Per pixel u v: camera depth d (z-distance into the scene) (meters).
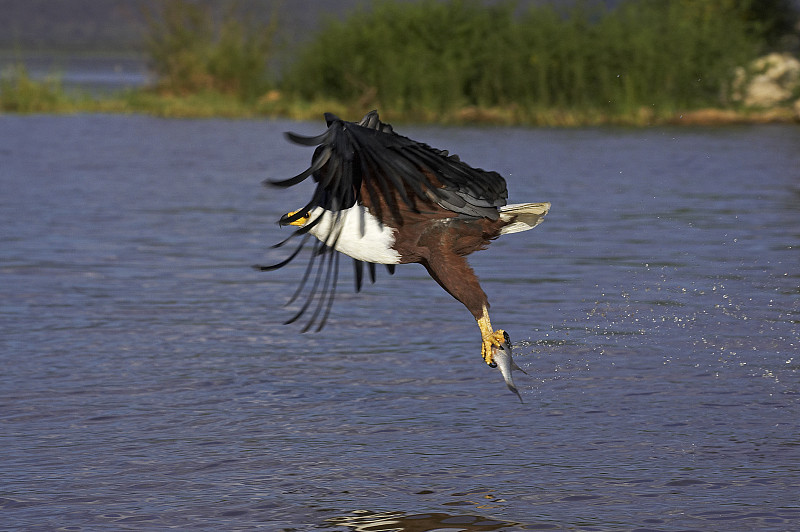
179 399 10.51
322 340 12.95
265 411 10.17
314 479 8.41
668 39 48.59
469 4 50.75
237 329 13.44
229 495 8.06
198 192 26.69
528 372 11.52
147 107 53.69
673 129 44.06
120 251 18.73
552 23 49.12
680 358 11.98
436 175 6.74
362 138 6.27
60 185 27.45
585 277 16.52
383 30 50.62
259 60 54.50
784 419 9.85
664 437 9.38
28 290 15.49
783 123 46.66
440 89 48.50
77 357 11.97
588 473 8.52
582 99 47.69
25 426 9.62
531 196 25.22
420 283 16.58
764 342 12.56
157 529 7.45
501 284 16.09
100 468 8.62
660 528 7.41
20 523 7.52
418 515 7.67
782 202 24.14
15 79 56.84
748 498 7.96
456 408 10.30
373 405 10.39
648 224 21.36
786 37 57.59
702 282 15.98
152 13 58.16
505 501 7.93
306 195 26.45
